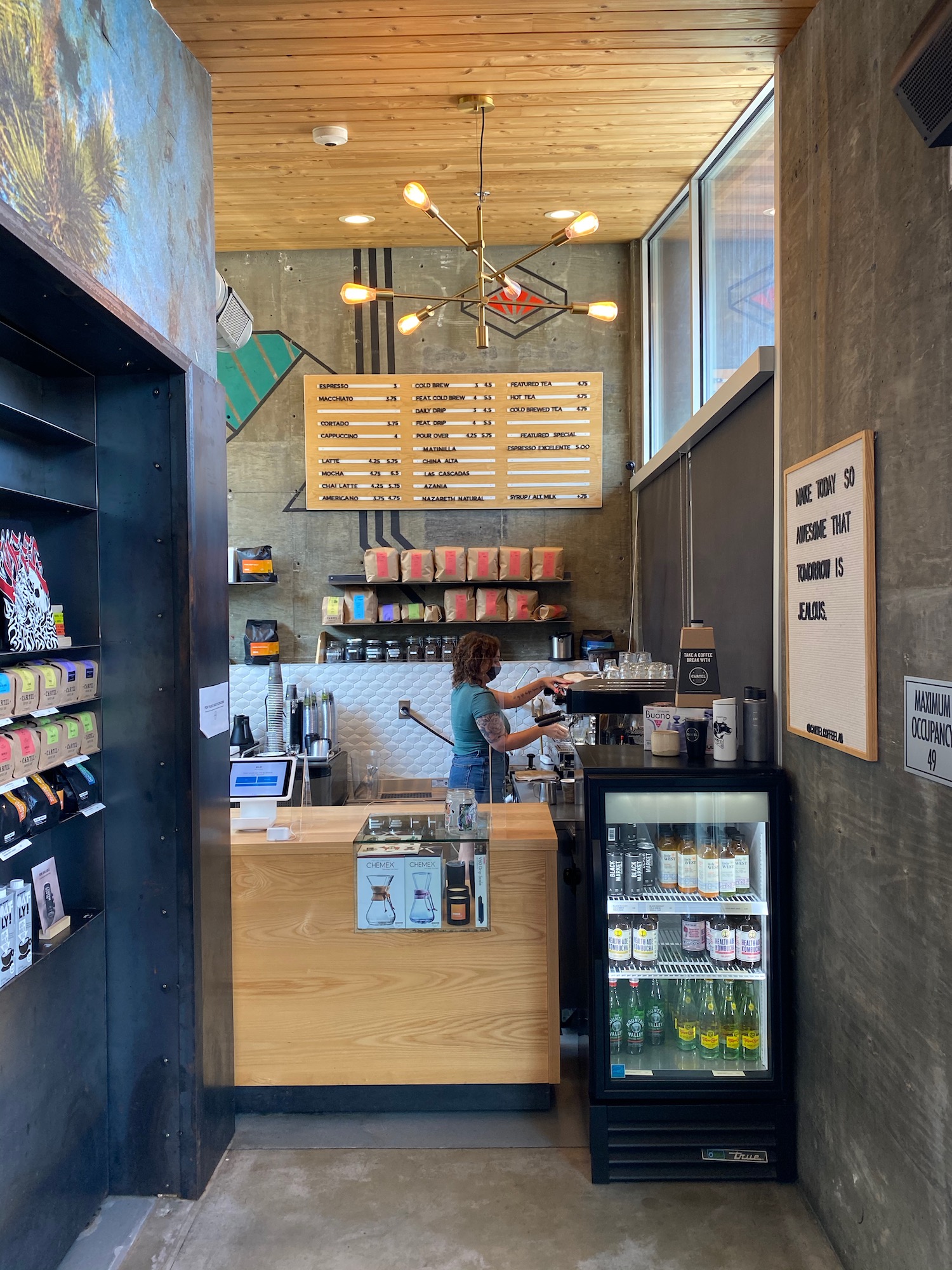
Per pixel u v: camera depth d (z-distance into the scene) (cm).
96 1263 236
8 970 207
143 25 236
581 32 307
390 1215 257
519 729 581
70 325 216
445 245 595
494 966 305
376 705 590
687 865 292
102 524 263
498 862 304
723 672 376
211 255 295
